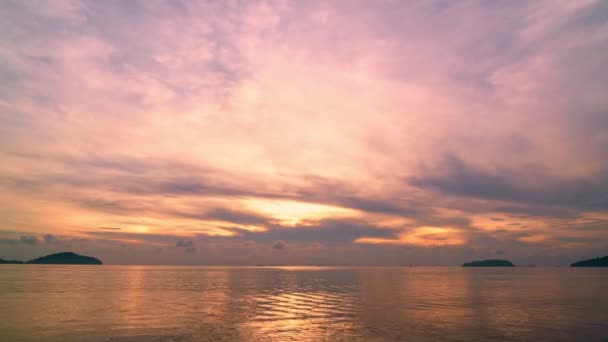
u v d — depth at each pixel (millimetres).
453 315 42875
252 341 29562
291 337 31047
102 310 45094
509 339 30922
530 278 143500
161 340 29766
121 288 78688
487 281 119062
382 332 33188
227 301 56031
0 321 37344
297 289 82188
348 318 40469
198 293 68812
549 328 35375
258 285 94125
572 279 134000
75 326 34969
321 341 29703
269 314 42938
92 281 103750
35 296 61031
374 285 97312
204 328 34375
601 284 102188
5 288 77500
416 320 39344
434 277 152375
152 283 96812
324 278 138625
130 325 35531
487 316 42219
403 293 72688
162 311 44594
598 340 30859
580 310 47531
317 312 44781
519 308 49469
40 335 31297
